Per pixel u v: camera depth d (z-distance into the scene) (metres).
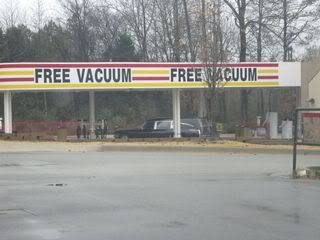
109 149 26.52
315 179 14.98
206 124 34.16
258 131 39.75
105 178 15.09
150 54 60.62
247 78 34.72
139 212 9.88
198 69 33.69
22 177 15.34
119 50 62.62
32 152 24.86
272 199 11.33
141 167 18.30
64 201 11.06
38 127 42.94
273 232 8.30
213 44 33.75
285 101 56.88
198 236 8.05
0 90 32.12
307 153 25.59
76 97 62.12
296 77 35.81
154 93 62.50
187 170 17.41
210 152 25.64
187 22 51.56
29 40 63.62
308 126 18.48
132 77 33.25
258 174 16.31
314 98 35.84
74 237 8.00
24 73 31.95
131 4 61.97
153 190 12.61
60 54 63.38
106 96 62.12
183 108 57.69
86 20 63.28
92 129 38.47
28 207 10.41
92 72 32.78
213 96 32.53
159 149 26.34
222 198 11.44
